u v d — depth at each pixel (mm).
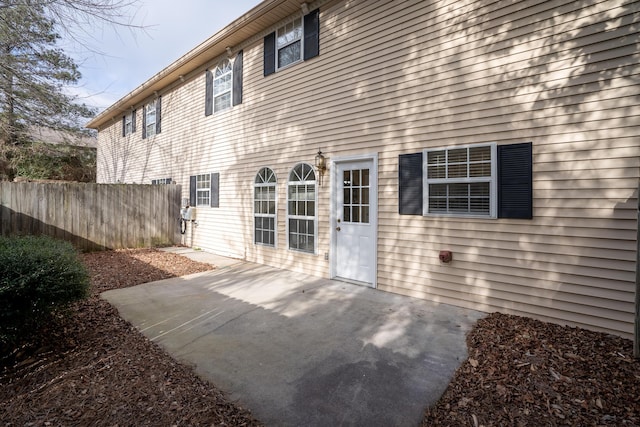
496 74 4066
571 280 3631
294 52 6680
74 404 2277
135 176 13133
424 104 4688
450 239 4500
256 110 7582
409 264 4918
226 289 5410
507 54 3990
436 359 3031
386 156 5141
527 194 3857
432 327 3771
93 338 3400
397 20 4988
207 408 2279
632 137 3271
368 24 5348
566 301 3664
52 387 2482
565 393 2389
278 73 6980
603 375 2596
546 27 3736
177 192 10391
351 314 4230
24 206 7734
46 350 3068
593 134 3473
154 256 8312
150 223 9828
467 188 4352
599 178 3447
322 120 6070
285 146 6855
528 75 3850
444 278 4566
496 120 4066
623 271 3340
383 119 5160
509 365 2811
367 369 2873
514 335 3416
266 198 7375
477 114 4211
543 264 3799
